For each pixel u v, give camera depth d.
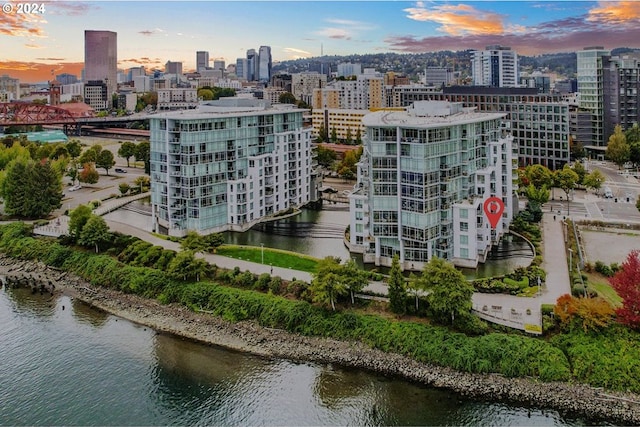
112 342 128.25
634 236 182.00
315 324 125.75
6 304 150.75
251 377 112.62
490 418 97.06
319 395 106.00
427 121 155.12
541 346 109.12
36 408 105.00
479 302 127.94
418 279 124.25
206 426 99.50
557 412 97.69
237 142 199.00
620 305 125.06
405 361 113.25
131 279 154.25
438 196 152.00
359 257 167.50
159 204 194.50
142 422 100.69
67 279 165.50
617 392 100.19
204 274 149.88
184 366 117.12
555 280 140.75
